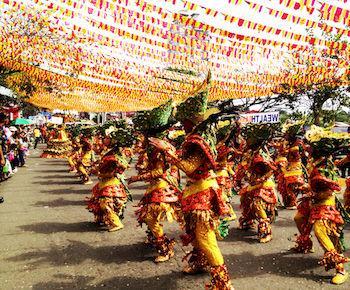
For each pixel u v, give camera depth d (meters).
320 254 5.72
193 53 7.66
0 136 12.75
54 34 9.45
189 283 4.71
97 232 7.05
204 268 5.05
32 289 4.61
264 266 5.27
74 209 9.15
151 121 5.43
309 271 5.06
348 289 4.51
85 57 10.26
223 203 4.25
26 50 9.79
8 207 9.41
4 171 13.39
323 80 10.17
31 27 9.16
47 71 11.66
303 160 9.41
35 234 6.95
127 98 15.65
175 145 7.91
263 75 10.56
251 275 4.96
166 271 5.12
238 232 6.96
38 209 9.16
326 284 4.65
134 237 6.71
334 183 4.84
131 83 12.00
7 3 6.59
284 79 10.41
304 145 8.81
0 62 10.95
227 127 8.02
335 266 4.72
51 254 5.84
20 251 5.99
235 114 4.33
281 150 9.23
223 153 7.45
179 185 6.06
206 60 9.35
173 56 9.19
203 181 4.30
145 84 11.74
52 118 32.59
